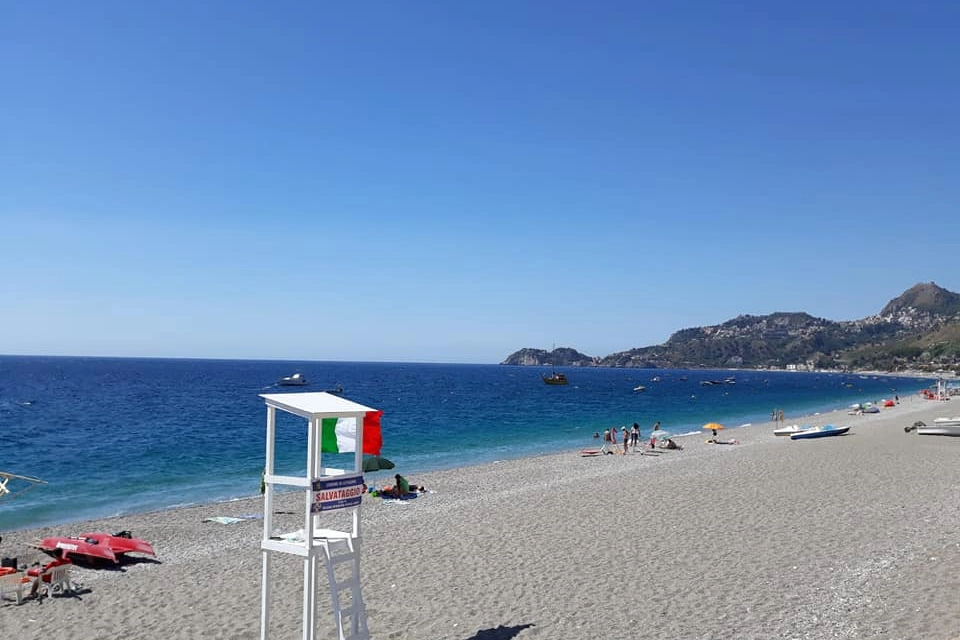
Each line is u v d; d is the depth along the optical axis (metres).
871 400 105.62
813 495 20.55
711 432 51.78
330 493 8.32
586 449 41.34
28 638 10.75
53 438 45.28
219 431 50.88
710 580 12.29
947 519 16.45
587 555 14.47
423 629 10.42
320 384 141.12
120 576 14.45
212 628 10.86
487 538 16.45
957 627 9.12
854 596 10.91
